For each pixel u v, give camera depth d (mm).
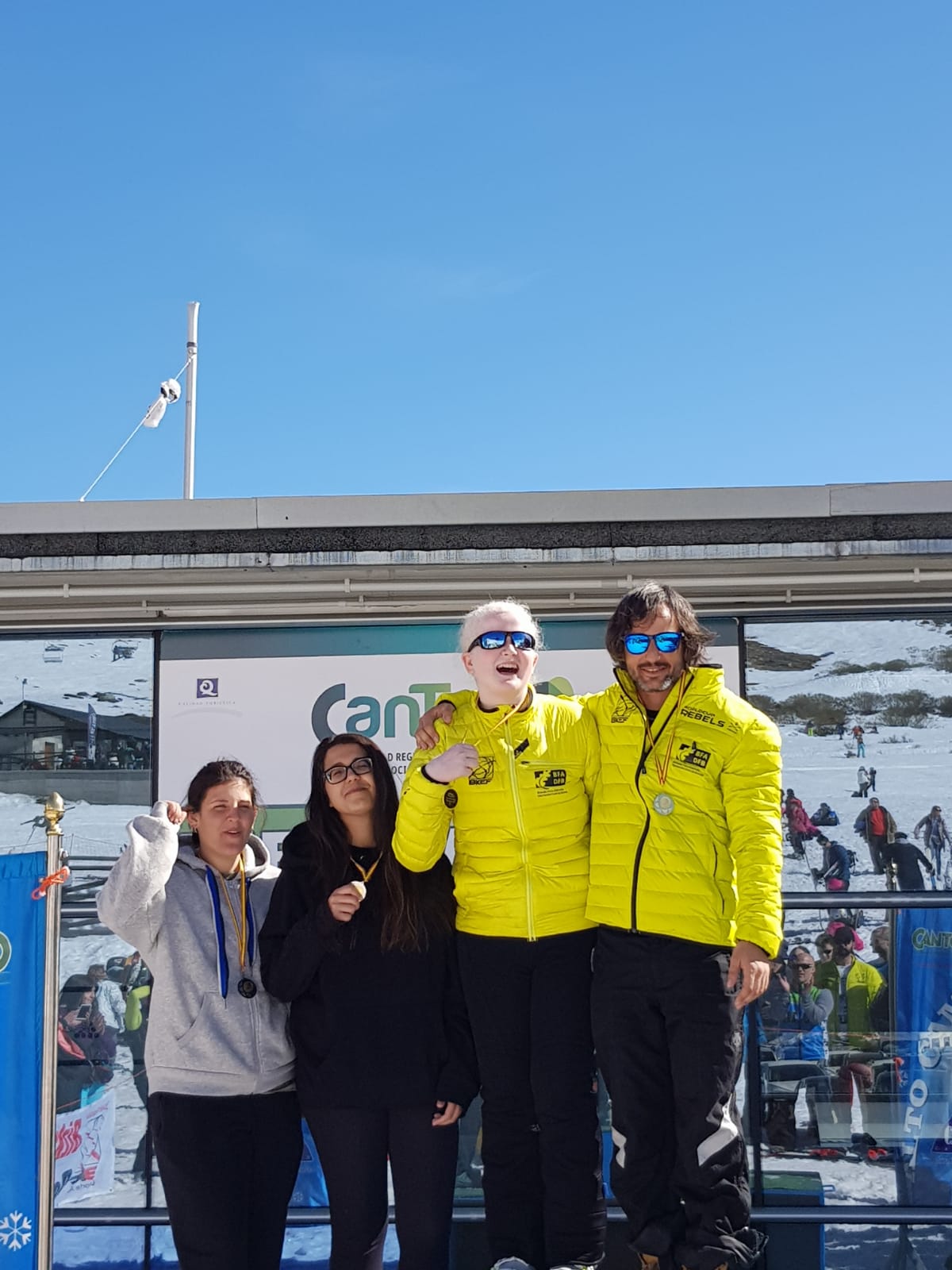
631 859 3383
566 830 3480
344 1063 3455
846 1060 4512
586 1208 3373
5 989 3787
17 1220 3715
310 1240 4484
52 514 4367
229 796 3672
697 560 4340
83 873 4688
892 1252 4406
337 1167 3438
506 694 3465
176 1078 3461
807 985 4551
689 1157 3287
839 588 4617
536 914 3443
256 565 4348
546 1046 3414
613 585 4574
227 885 3701
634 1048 3348
